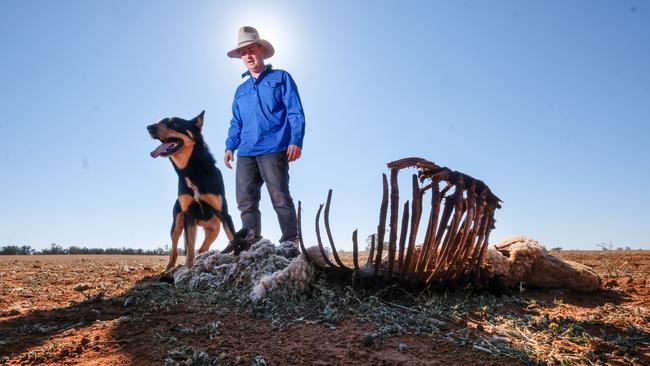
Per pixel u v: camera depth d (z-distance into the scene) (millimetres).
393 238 3488
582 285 4344
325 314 3139
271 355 2432
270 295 3512
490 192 3986
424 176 3852
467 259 4031
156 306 3713
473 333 2869
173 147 6758
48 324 3414
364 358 2387
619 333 3008
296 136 5336
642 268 6395
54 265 9445
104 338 2887
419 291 3697
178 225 7352
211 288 4062
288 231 5422
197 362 2340
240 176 5723
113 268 8172
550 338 2838
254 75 5734
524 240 4590
